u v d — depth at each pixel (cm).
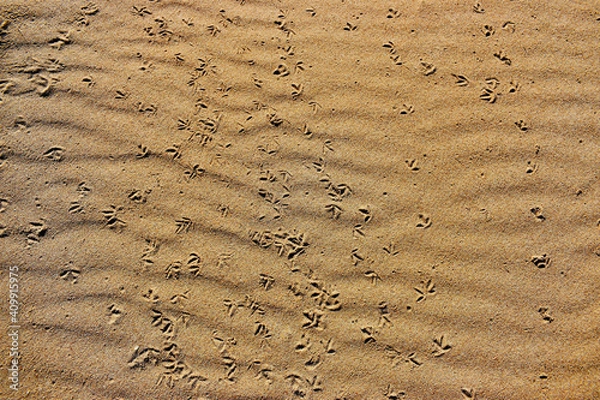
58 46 293
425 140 267
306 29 302
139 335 222
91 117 272
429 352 219
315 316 227
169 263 237
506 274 234
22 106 273
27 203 248
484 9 307
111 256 238
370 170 260
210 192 254
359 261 238
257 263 238
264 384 214
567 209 248
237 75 286
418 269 236
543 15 304
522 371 215
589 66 286
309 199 253
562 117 271
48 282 232
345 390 212
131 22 304
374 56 291
